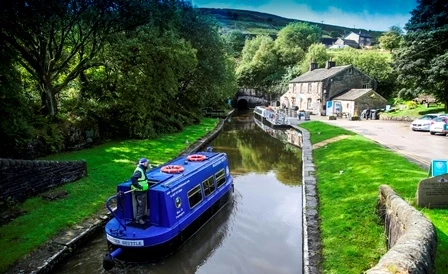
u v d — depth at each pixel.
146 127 25.69
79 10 18.69
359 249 8.41
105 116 24.12
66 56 22.66
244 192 16.70
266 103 82.50
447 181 9.17
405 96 40.75
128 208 10.53
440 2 36.91
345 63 66.56
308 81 57.97
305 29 99.19
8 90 13.67
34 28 16.81
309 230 10.11
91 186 13.84
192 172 12.31
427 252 5.02
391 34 67.44
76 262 9.46
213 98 46.03
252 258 10.30
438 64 34.66
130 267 9.48
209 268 9.88
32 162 11.81
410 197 10.19
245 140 32.91
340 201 11.73
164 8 25.88
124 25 21.97
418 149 20.14
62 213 11.20
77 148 20.20
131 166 17.67
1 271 7.94
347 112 48.41
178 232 10.42
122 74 23.92
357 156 17.52
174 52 25.03
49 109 19.88
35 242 9.34
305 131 33.56
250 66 83.06
